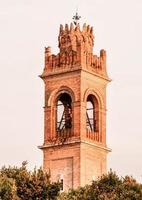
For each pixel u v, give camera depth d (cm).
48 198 17988
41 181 18000
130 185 18562
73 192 18700
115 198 18338
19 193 17838
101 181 18625
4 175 17800
